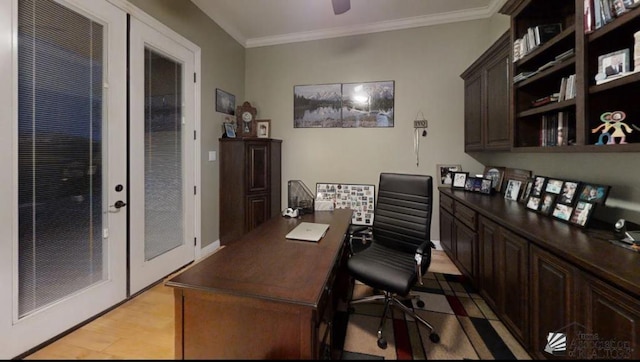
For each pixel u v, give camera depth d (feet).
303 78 12.89
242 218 11.59
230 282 3.85
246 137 12.19
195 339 3.83
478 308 7.10
